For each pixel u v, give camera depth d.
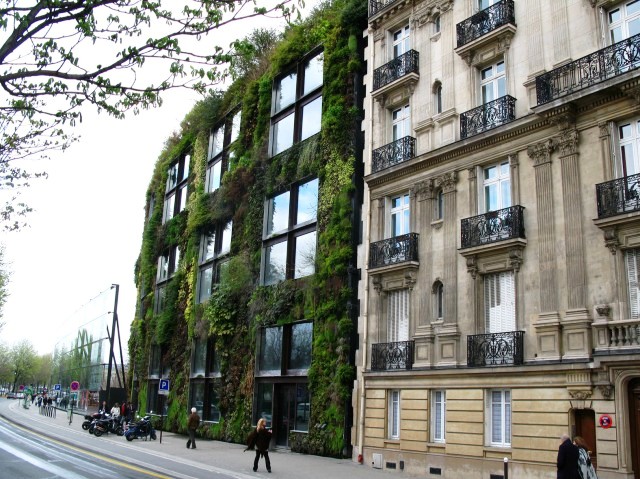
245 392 29.12
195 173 41.75
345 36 27.56
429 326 20.22
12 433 32.19
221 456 22.84
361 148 25.56
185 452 24.19
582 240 16.33
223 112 39.03
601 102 16.52
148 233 48.41
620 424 14.46
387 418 21.19
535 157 17.98
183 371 36.94
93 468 18.09
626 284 15.29
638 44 15.90
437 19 23.19
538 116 17.80
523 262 17.78
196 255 38.25
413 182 22.12
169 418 37.47
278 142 31.50
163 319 40.25
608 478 14.42
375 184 23.72
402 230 22.67
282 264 28.86
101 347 58.47
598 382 15.08
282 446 26.12
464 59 21.20
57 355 102.12
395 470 20.14
